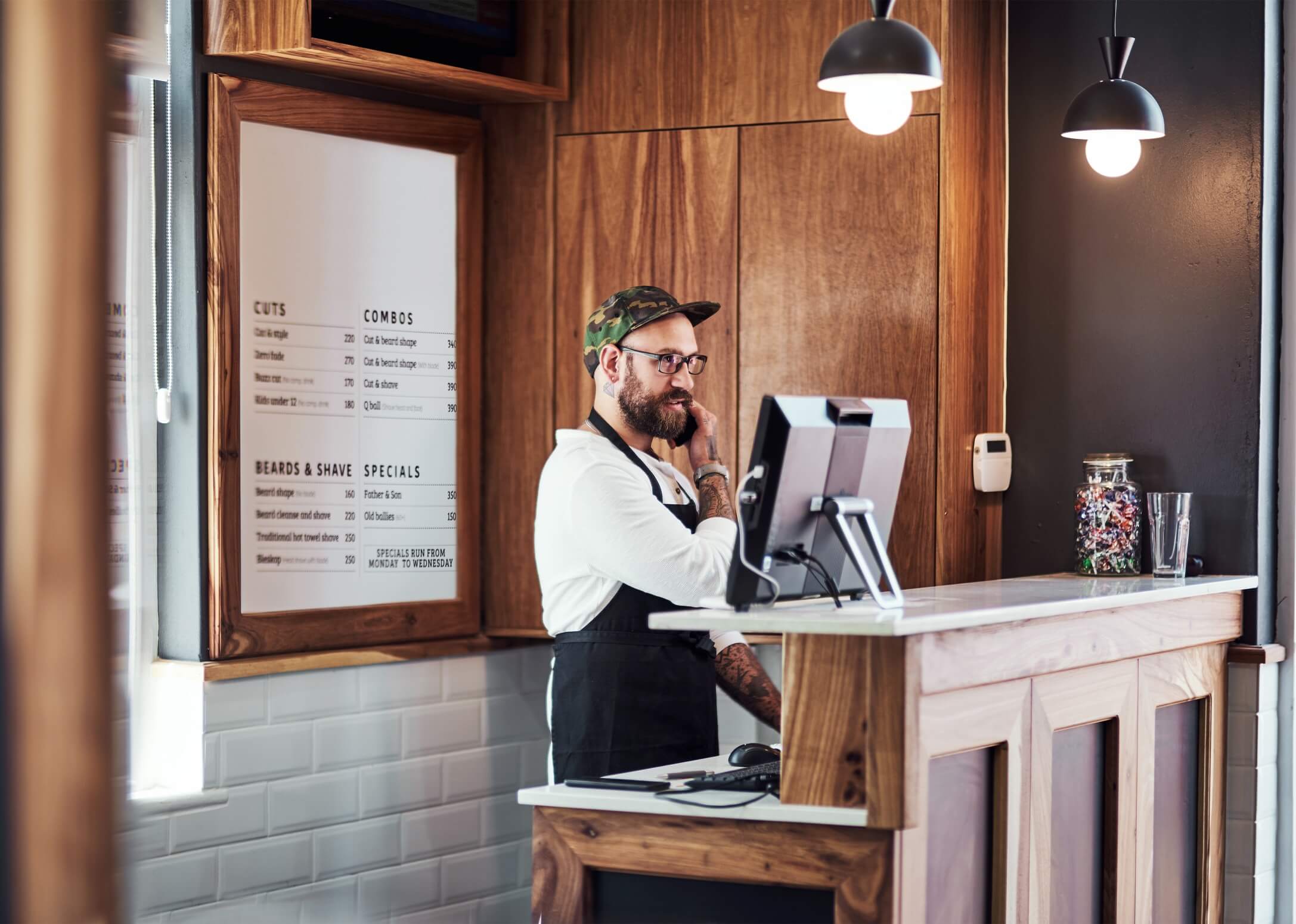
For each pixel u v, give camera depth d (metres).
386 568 3.48
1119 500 3.37
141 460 3.13
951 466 3.45
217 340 3.15
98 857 0.44
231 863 3.17
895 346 3.45
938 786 2.19
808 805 2.09
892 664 2.03
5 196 0.43
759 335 3.56
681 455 3.52
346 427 3.41
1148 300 3.53
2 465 0.43
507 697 3.76
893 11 3.45
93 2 0.44
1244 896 3.33
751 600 2.19
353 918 3.41
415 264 3.55
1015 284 3.71
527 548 3.69
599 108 3.67
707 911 2.16
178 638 3.17
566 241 3.69
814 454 2.22
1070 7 3.63
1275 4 3.43
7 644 0.43
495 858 3.74
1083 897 2.69
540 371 3.69
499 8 3.64
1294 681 3.41
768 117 3.54
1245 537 3.39
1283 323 3.46
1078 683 2.61
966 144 3.52
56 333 0.43
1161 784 3.05
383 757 3.48
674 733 2.91
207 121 3.16
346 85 3.42
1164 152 3.51
